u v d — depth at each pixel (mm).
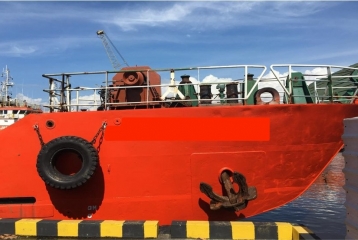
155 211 6102
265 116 6027
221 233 5379
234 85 6730
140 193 6117
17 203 6336
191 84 6469
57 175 5871
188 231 5406
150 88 6969
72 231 5520
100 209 6145
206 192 5777
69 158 6109
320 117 6090
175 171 6105
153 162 6109
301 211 9219
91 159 5828
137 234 5449
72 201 6180
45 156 5863
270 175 6090
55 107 6992
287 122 6051
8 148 6277
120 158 6133
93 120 6191
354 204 4332
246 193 5758
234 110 6031
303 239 4812
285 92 6355
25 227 5625
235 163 6059
